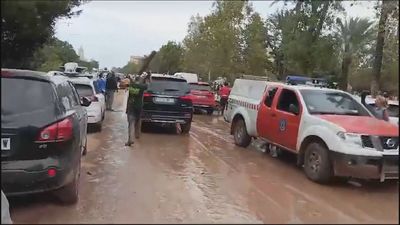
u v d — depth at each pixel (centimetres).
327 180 805
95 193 684
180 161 964
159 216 587
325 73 2431
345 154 758
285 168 941
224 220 581
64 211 594
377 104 1026
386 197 734
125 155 1005
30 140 554
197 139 1323
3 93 564
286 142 951
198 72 4844
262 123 1064
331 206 667
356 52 2334
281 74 3691
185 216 591
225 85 2459
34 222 548
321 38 2362
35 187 562
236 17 3703
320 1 2331
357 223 589
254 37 3681
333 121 817
